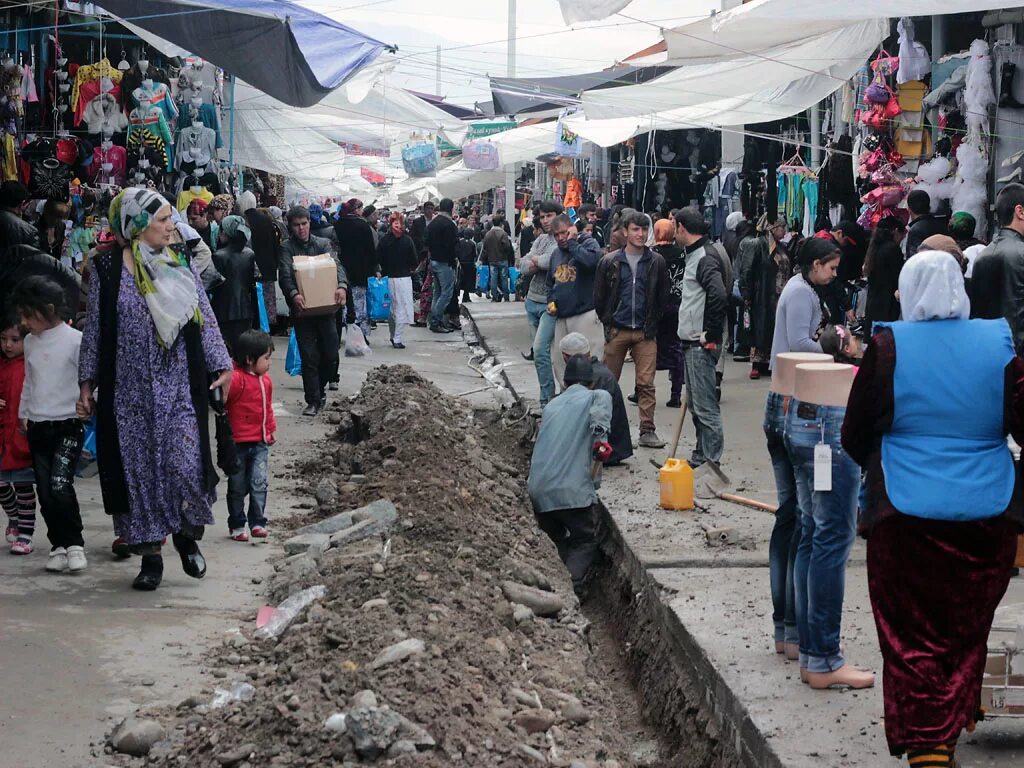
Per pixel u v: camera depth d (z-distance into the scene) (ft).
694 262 32.17
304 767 15.16
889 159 42.06
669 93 45.11
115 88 42.63
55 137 41.83
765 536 27.53
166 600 22.35
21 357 24.27
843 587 18.02
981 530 14.32
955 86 38.73
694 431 40.65
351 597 21.83
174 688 18.08
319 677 17.37
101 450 22.00
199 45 34.14
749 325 51.47
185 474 22.31
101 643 19.74
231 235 41.63
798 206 54.19
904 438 14.73
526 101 55.16
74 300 31.32
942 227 35.55
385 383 46.75
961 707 14.19
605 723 20.80
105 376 21.91
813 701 17.76
